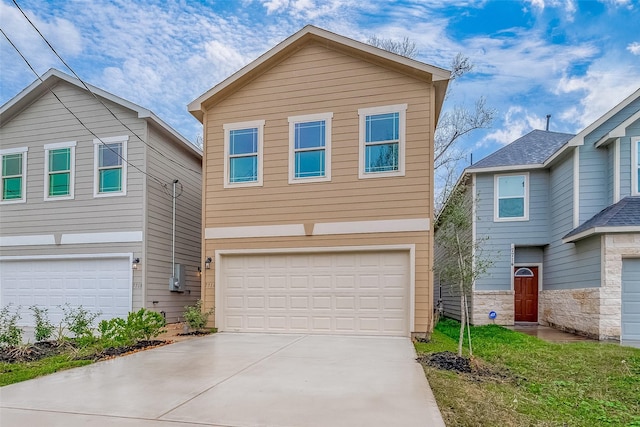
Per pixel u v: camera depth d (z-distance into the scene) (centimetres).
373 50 857
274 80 933
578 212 1027
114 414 367
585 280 962
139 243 1015
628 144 975
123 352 660
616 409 438
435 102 916
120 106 1057
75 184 1070
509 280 1203
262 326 897
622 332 864
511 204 1231
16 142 1121
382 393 428
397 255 842
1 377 497
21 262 1093
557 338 920
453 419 366
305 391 435
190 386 454
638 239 860
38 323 730
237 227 923
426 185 833
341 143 883
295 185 898
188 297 1222
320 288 874
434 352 663
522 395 467
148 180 1041
